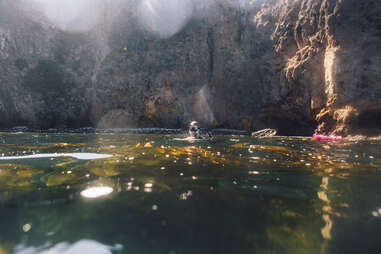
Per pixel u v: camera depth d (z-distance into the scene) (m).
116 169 1.99
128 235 0.86
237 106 12.53
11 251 0.75
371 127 7.25
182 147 3.74
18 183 1.53
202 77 13.47
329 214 1.07
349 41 7.82
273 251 0.76
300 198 1.29
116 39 15.17
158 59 14.02
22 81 13.38
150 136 7.89
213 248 0.78
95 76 14.71
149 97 13.70
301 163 2.37
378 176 1.81
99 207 1.12
